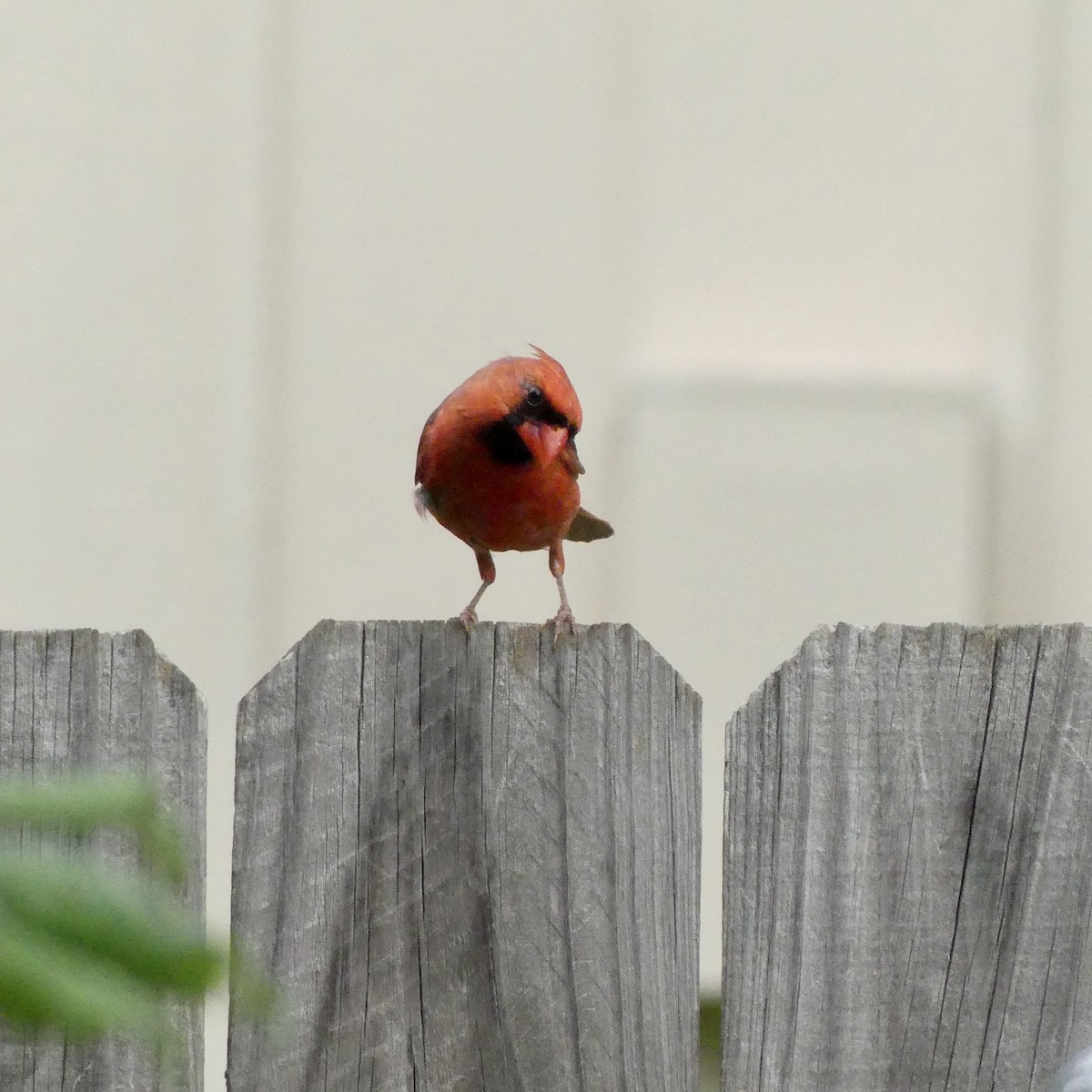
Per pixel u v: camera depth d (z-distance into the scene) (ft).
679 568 32.50
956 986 15.60
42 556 31.91
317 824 15.62
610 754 15.74
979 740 15.72
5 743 15.46
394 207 32.91
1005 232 33.19
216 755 31.50
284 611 32.37
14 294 32.04
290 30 32.76
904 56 33.45
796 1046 15.60
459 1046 15.56
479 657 15.74
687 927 15.71
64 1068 15.20
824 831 15.70
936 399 32.78
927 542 32.55
